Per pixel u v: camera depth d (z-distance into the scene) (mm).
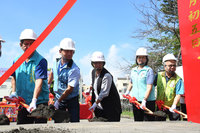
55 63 3086
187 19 1443
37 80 2500
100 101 3127
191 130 1316
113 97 3102
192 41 1411
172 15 10492
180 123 1841
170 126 1593
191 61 1437
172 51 11070
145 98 3266
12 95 2717
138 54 3447
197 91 1395
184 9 1461
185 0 1457
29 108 2355
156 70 10930
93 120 3004
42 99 2615
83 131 1382
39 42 1396
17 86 2684
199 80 1358
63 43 2857
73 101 2982
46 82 2689
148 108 3385
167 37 11258
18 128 1657
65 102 2996
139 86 3441
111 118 3037
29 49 1504
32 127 1718
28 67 2586
